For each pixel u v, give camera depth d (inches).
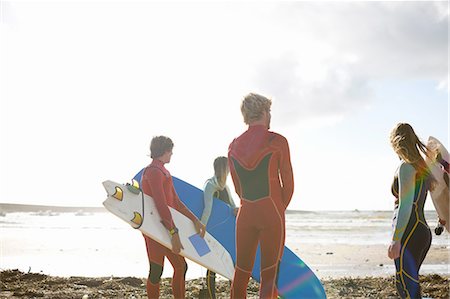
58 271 399.5
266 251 156.4
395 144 171.5
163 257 195.9
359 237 879.7
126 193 192.1
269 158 158.2
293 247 661.9
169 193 200.7
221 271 207.0
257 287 306.5
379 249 622.8
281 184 165.0
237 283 160.2
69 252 549.6
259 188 158.2
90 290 294.7
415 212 168.7
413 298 165.6
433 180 172.2
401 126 172.6
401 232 167.2
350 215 2060.8
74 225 1270.9
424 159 172.1
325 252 585.0
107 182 190.1
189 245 202.2
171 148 200.7
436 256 523.8
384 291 295.9
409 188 167.2
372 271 418.6
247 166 159.6
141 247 619.2
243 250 160.2
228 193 233.0
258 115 163.8
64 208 2701.8
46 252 547.2
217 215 227.9
